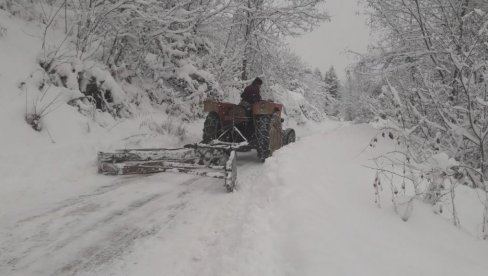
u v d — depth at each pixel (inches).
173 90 398.3
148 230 146.1
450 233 141.3
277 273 107.8
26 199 166.4
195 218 160.6
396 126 191.0
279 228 135.6
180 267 119.3
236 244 128.8
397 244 124.2
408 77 347.6
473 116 208.7
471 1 316.2
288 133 369.7
